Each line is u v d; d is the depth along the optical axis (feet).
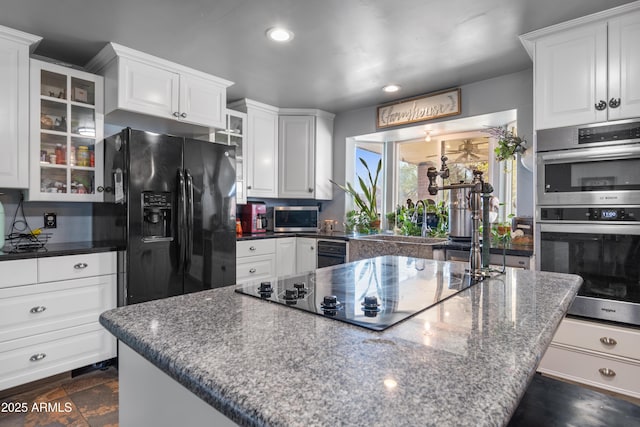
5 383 6.72
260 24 7.30
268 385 1.82
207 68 9.52
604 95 6.71
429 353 2.23
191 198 8.93
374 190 13.44
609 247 6.72
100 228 9.15
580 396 3.46
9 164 7.41
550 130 7.29
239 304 3.35
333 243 11.74
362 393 1.74
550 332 2.69
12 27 7.39
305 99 12.15
